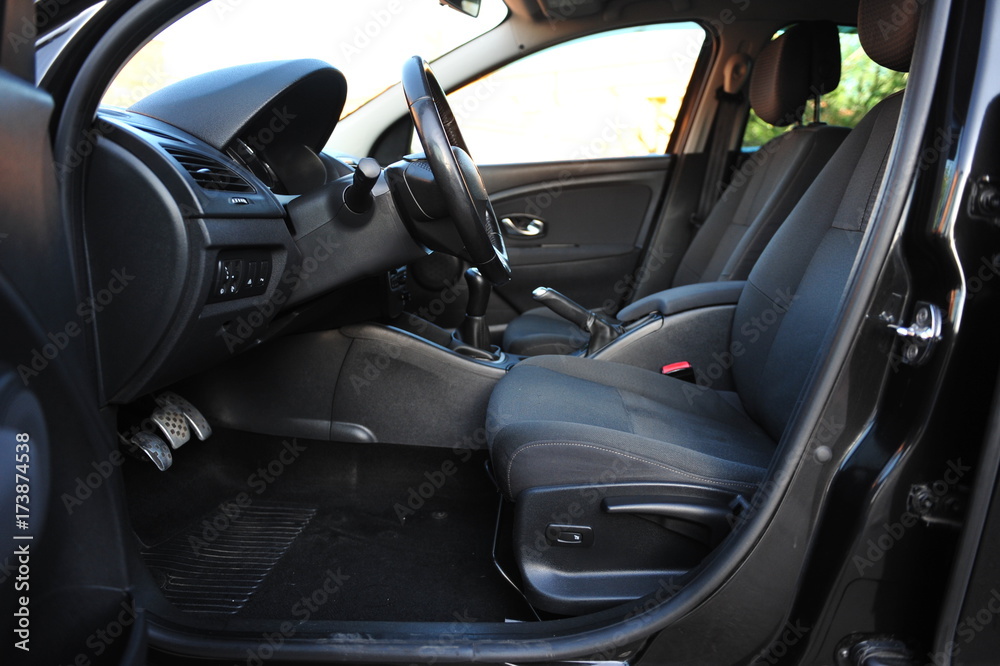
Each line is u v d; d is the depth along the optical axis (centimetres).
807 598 97
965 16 84
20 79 80
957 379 86
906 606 94
